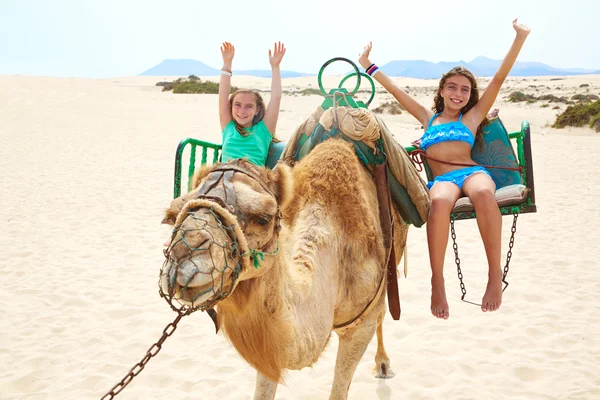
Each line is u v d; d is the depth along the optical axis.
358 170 3.42
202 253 2.00
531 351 5.30
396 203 3.93
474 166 4.03
